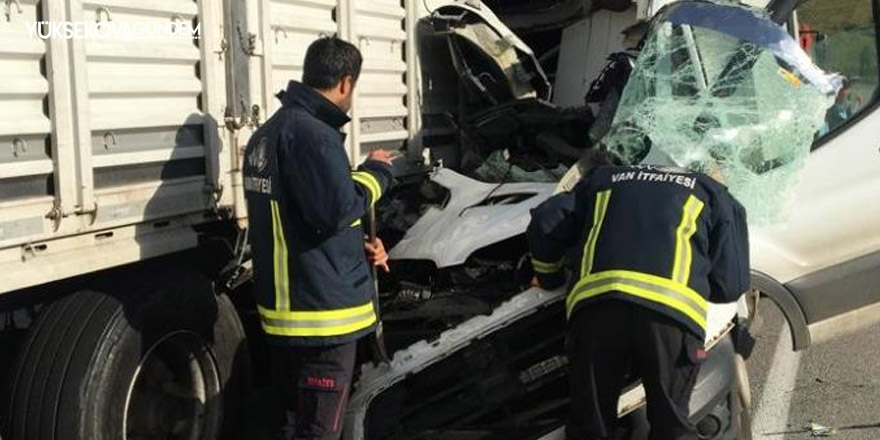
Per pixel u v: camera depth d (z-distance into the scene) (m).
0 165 2.83
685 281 3.18
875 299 4.70
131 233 3.35
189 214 3.60
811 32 4.58
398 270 4.29
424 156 5.20
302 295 3.28
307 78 3.35
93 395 3.23
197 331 3.70
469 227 4.16
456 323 3.78
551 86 5.97
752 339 4.11
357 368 3.73
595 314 3.24
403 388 3.77
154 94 3.38
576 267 3.39
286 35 4.03
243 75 3.73
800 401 5.14
